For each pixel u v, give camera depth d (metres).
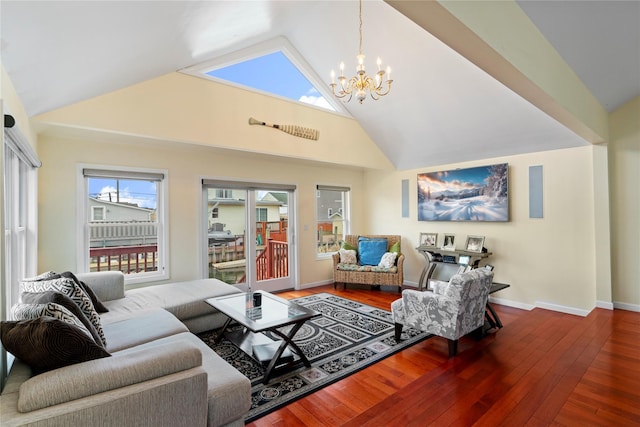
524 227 4.43
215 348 3.09
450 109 4.18
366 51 3.77
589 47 2.54
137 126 3.23
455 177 5.07
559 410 2.01
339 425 1.97
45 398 1.17
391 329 3.58
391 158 5.76
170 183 4.16
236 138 3.93
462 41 1.64
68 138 3.45
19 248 2.58
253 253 5.07
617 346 2.93
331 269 6.09
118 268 3.84
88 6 1.32
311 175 5.73
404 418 2.00
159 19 1.79
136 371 1.36
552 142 4.09
